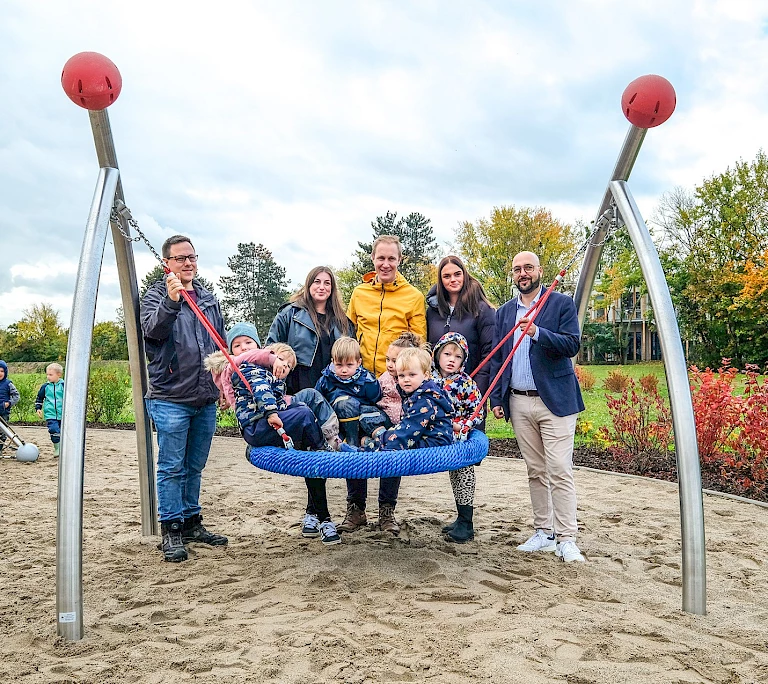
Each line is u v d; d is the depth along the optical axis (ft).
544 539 15.92
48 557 15.44
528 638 10.45
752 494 22.95
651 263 12.92
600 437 33.81
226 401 15.72
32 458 31.99
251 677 9.21
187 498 16.47
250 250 189.98
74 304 11.71
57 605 10.59
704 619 11.57
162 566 14.56
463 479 16.29
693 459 11.87
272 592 12.73
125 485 25.09
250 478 27.02
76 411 11.05
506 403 16.22
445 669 9.42
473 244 144.15
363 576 13.51
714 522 19.02
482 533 17.49
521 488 24.44
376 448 14.07
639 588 13.17
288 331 16.87
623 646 10.24
